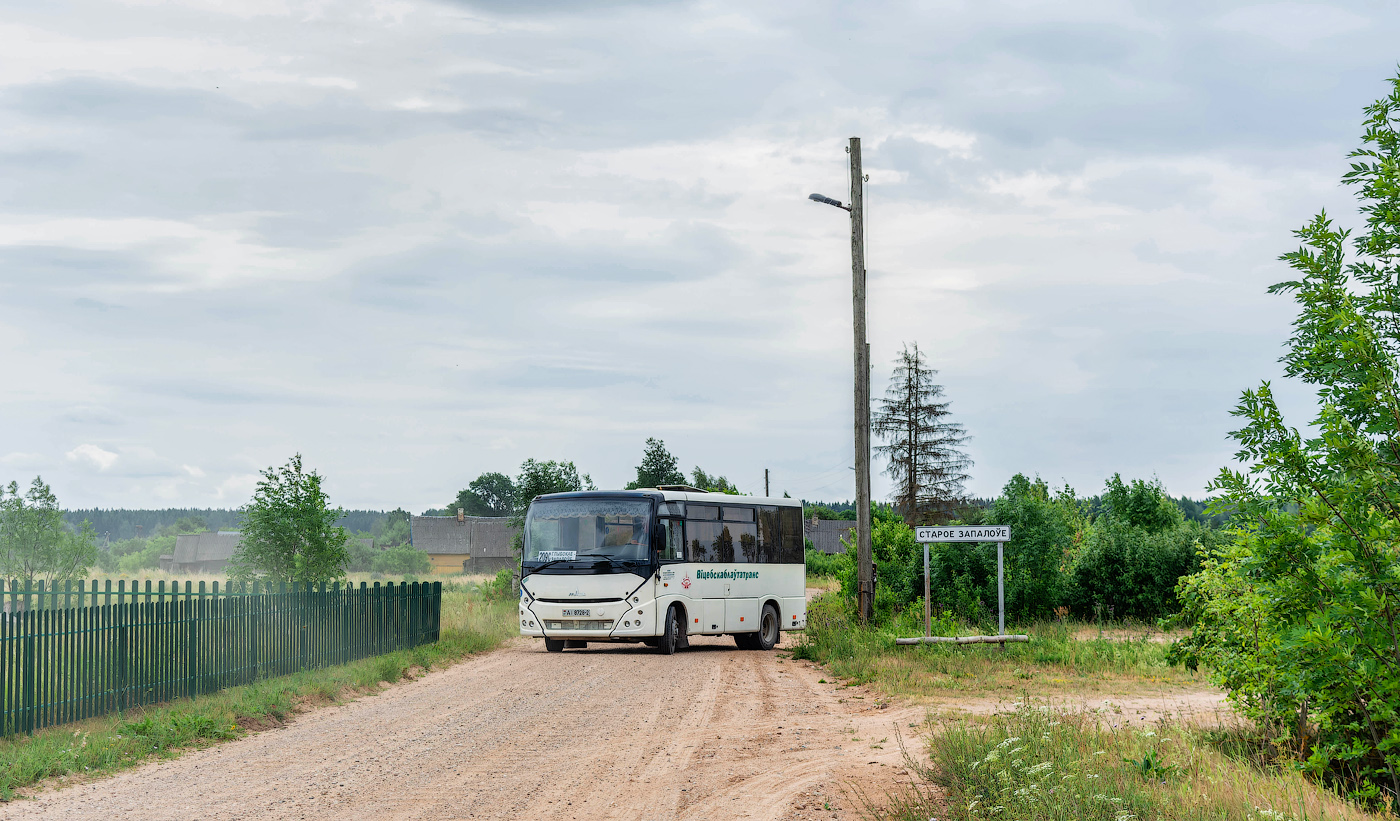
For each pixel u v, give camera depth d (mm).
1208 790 8281
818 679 19219
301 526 22797
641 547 23766
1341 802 8523
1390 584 7746
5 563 25688
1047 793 7969
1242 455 8297
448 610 30172
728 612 25797
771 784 10078
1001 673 18594
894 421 74250
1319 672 8070
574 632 23781
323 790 9945
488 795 9734
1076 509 37312
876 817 8602
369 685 17719
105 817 8875
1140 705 15008
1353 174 8430
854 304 26859
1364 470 7754
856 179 27078
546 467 48938
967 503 72312
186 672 14836
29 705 11992
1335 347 8016
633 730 13406
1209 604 11477
